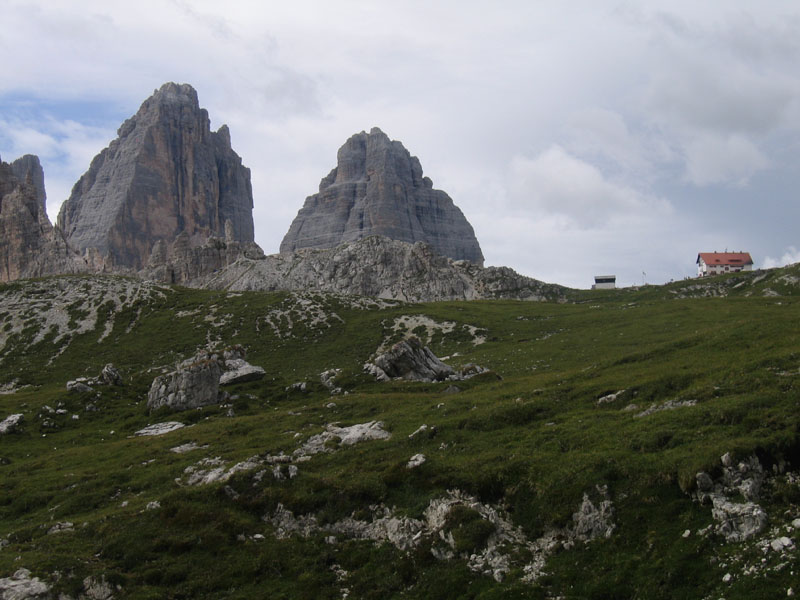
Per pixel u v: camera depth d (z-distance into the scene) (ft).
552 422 151.43
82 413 255.09
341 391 254.68
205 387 253.24
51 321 517.96
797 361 145.59
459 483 124.88
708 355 176.96
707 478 104.68
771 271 646.74
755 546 92.38
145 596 104.78
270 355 428.97
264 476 135.44
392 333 467.11
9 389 380.99
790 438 108.17
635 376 171.53
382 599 103.24
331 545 117.70
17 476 179.83
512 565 104.12
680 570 93.40
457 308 550.36
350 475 136.77
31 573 106.93
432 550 110.01
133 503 141.59
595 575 97.96
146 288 600.80
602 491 111.75
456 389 226.38
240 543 119.24
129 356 442.91
